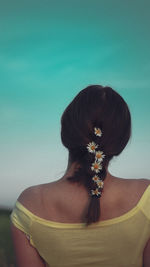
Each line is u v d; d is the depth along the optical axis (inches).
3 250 171.5
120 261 49.9
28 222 50.3
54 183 51.3
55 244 49.8
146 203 49.9
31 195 51.1
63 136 50.4
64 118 50.4
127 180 51.0
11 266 162.4
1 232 195.0
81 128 48.9
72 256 49.8
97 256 49.6
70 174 50.5
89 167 48.5
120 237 49.2
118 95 51.1
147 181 51.3
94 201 47.9
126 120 49.9
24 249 51.2
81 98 50.2
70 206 49.4
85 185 49.1
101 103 49.4
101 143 48.8
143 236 49.8
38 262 51.5
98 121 48.9
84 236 49.3
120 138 49.4
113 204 49.3
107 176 49.9
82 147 49.0
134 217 49.3
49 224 49.7
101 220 49.3
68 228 49.4
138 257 50.5
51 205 50.1
